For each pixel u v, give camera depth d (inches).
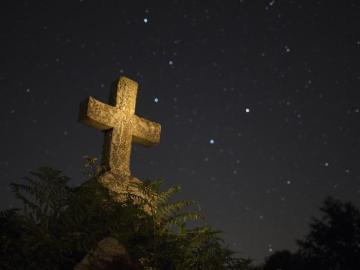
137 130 204.5
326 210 614.5
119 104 201.5
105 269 115.3
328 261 579.8
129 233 134.3
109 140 195.5
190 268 136.3
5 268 119.6
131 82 208.7
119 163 191.6
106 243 122.0
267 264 630.5
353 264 565.6
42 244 122.9
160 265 134.3
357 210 601.3
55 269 123.0
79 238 127.1
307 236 612.4
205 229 146.5
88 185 149.2
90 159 159.2
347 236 583.5
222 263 141.9
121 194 155.4
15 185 137.3
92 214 137.6
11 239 127.2
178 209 149.9
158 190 154.6
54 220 135.1
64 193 141.9
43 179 141.3
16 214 140.2
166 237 142.2
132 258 130.8
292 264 610.2
